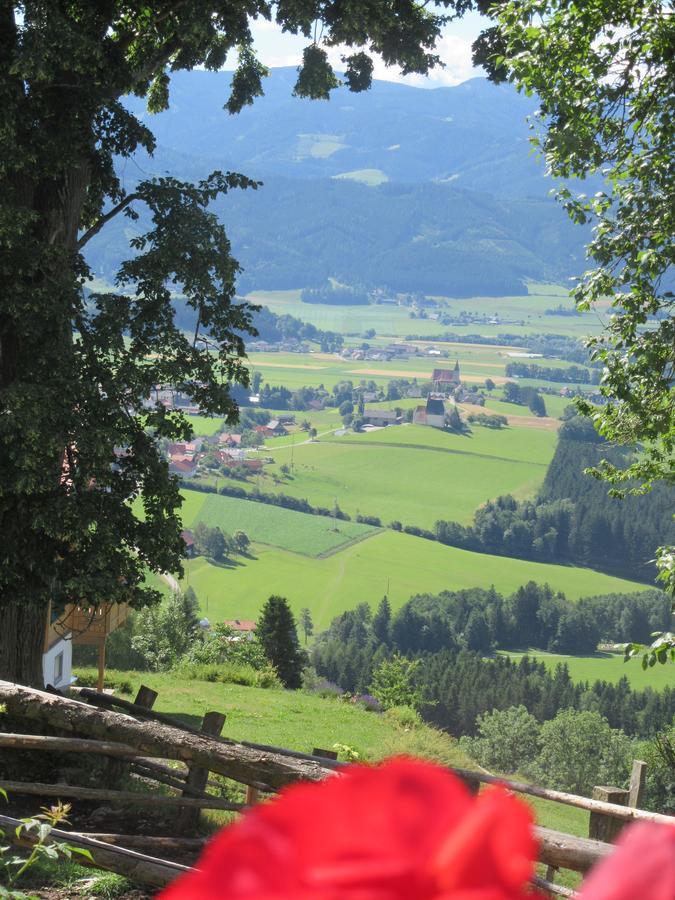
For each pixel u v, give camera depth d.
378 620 168.75
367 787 0.25
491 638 174.62
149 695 11.64
